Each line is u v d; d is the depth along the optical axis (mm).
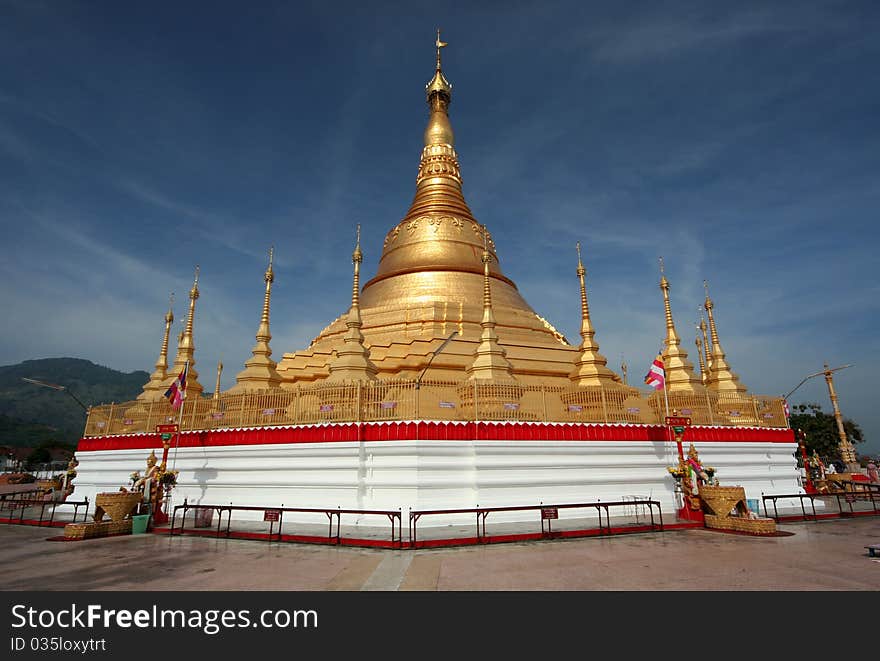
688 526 19906
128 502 19781
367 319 33719
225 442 24281
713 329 37250
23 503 24734
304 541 17047
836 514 23203
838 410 37562
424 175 42969
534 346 31672
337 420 22219
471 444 21578
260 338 29219
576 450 23203
